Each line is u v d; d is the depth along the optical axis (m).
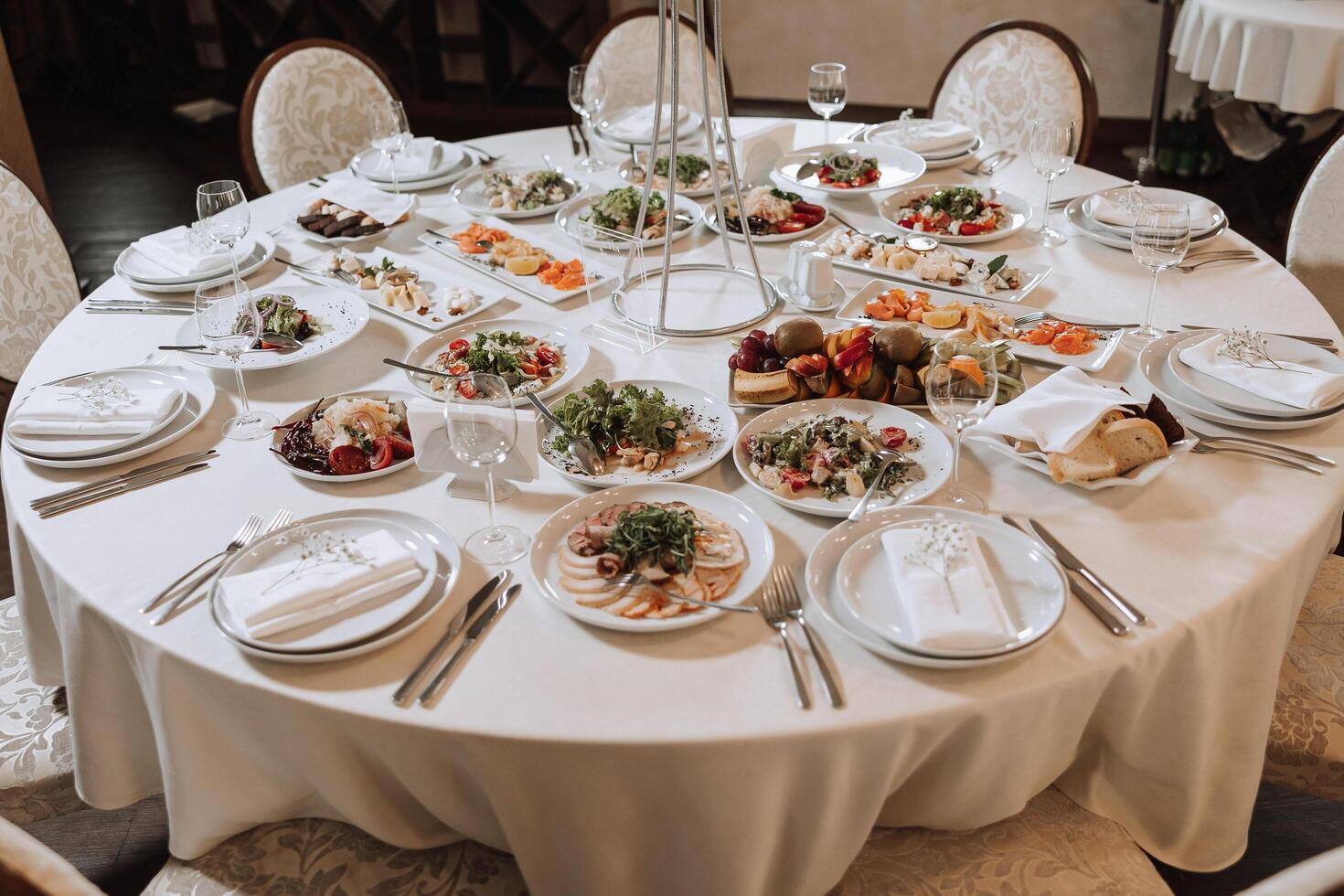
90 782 1.47
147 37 6.80
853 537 1.36
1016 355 1.77
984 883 1.32
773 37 6.07
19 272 2.42
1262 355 1.66
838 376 1.67
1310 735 1.60
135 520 1.46
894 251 2.10
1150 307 1.88
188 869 1.37
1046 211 2.21
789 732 1.10
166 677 1.25
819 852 1.20
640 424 1.54
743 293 2.07
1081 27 5.49
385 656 1.21
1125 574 1.30
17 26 6.79
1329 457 1.50
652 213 2.29
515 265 2.15
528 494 1.50
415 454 1.51
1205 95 4.91
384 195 2.44
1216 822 1.43
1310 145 4.72
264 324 1.89
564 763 1.12
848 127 2.90
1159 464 1.44
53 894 1.01
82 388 1.71
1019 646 1.15
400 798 1.30
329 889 1.34
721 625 1.25
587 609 1.25
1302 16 3.95
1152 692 1.26
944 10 5.68
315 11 6.26
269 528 1.43
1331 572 1.86
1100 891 1.31
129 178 5.61
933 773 1.23
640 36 3.36
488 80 6.12
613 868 1.21
